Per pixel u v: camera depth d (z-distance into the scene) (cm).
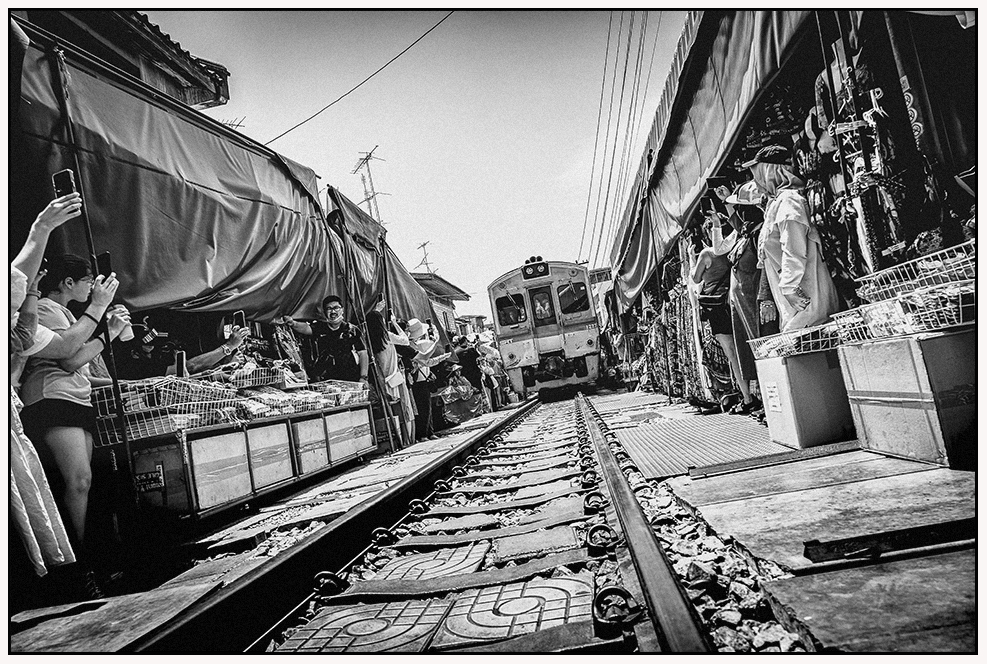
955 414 342
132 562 491
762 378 558
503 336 2239
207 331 749
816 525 290
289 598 323
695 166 710
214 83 1099
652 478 487
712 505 368
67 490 475
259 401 723
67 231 518
